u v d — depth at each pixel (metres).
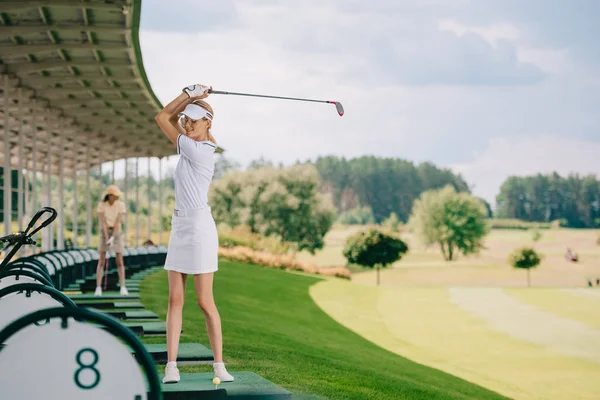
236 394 5.70
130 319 11.40
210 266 5.97
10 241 5.93
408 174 143.00
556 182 145.38
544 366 20.33
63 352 3.78
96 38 14.58
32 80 17.59
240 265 42.16
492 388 15.73
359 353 16.97
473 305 37.28
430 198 108.88
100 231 14.68
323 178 143.12
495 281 88.44
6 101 16.22
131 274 22.91
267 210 80.31
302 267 51.16
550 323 30.27
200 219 5.93
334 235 128.25
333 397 8.66
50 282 6.53
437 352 21.69
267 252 57.62
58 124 22.91
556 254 114.62
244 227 65.56
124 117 23.69
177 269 5.94
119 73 17.59
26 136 25.41
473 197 109.06
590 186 144.00
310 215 81.50
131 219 78.44
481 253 117.00
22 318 3.75
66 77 17.58
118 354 3.80
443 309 34.75
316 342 17.31
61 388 3.77
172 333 5.97
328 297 33.88
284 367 10.43
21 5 11.84
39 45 14.52
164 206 92.44
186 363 7.91
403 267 101.56
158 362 7.86
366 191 142.12
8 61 16.14
